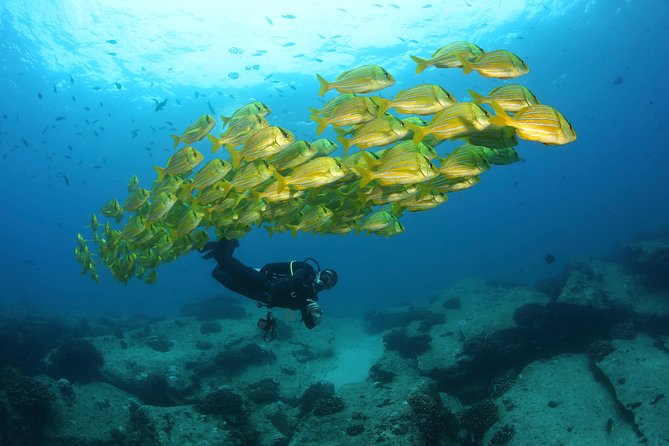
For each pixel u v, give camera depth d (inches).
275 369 573.0
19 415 344.8
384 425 313.6
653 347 429.4
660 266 612.4
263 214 251.8
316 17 1135.6
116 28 1155.9
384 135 192.2
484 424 370.3
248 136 217.2
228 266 272.2
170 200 241.3
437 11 1144.8
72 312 997.2
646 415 324.5
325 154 252.5
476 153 184.9
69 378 481.1
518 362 490.0
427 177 183.0
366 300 1552.7
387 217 273.0
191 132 255.8
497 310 619.8
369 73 202.1
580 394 381.4
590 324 498.9
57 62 1323.8
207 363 524.1
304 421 349.1
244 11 1118.4
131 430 387.5
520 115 129.4
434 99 183.0
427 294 1487.5
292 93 1411.2
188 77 1353.3
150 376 470.9
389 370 514.9
